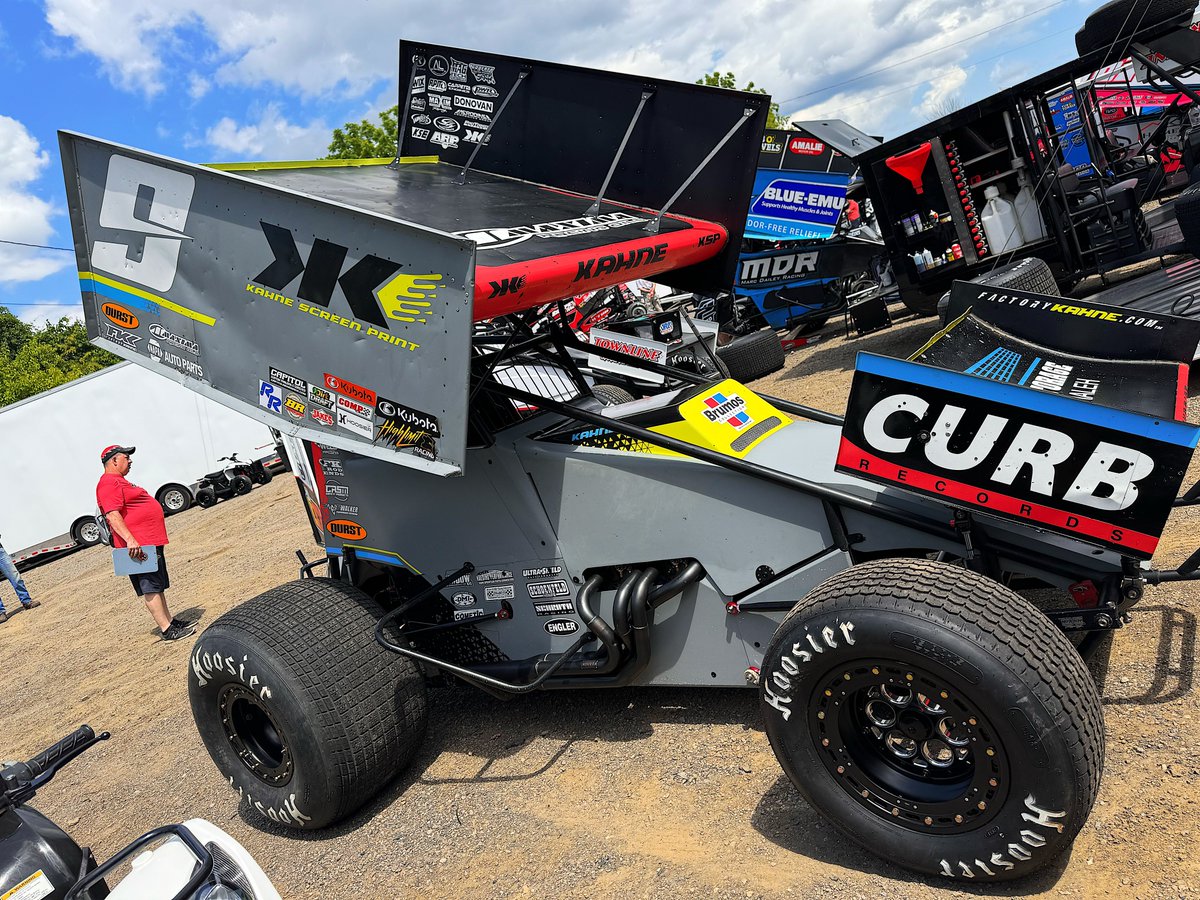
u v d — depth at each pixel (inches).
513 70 161.6
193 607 314.0
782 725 95.1
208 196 118.9
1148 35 285.6
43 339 2913.4
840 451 101.9
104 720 220.7
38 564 673.0
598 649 129.5
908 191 341.1
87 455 664.4
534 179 165.3
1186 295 237.8
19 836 87.8
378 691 127.6
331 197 134.3
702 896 96.1
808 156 474.0
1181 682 109.4
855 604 87.5
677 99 145.2
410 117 179.2
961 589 85.7
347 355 110.7
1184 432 81.2
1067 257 319.0
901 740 92.6
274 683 122.4
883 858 92.4
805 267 486.9
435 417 104.0
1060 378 114.0
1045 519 90.4
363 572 153.5
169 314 128.0
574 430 130.1
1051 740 77.9
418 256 101.0
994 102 311.4
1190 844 85.3
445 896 108.9
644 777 121.7
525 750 137.6
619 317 315.3
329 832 132.1
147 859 80.2
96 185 130.6
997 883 87.7
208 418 677.3
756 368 247.9
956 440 94.0
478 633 142.9
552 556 131.0
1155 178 346.6
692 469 120.0
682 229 140.9
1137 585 94.1
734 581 118.8
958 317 130.6
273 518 468.4
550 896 103.3
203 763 174.2
